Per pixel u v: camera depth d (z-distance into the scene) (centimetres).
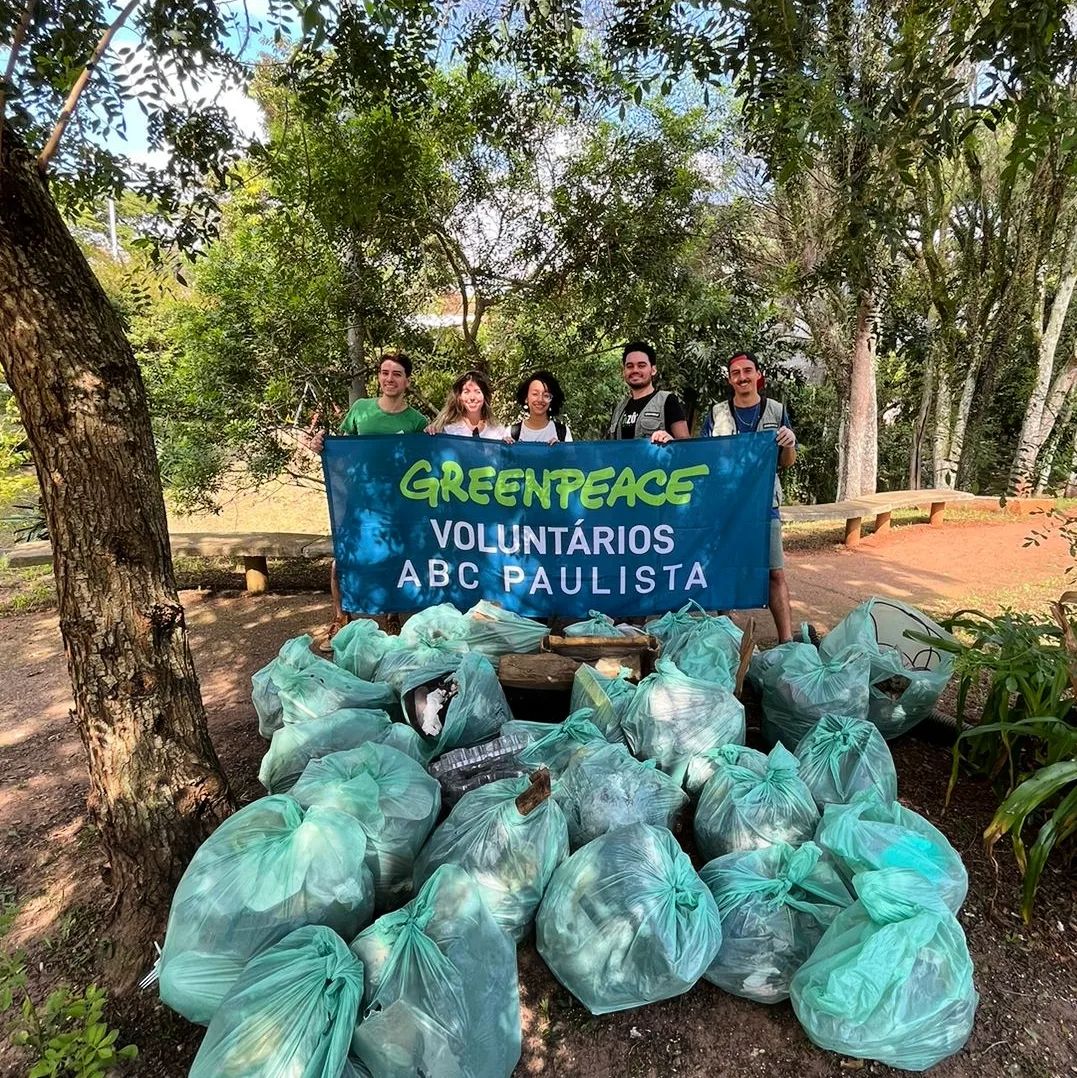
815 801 255
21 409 213
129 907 231
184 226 449
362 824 220
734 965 205
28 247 203
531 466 407
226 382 718
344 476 414
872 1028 179
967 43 276
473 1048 169
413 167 634
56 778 338
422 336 796
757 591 414
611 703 290
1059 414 1309
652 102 730
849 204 396
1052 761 255
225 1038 159
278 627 530
